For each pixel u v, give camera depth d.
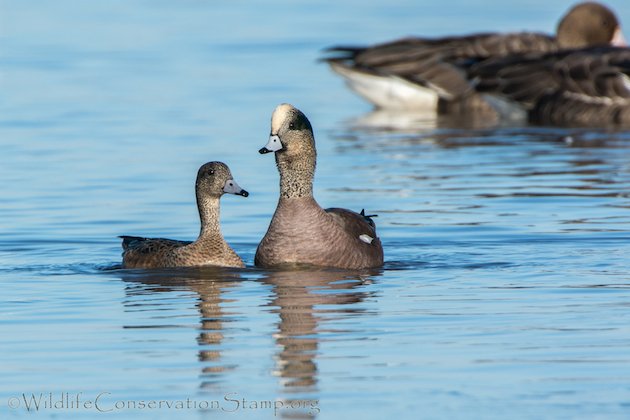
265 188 20.72
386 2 47.50
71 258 16.42
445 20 42.06
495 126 28.64
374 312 13.34
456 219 18.56
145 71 33.78
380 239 17.38
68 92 30.62
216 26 41.81
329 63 31.64
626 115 28.86
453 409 10.43
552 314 13.16
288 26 41.69
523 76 30.27
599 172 22.11
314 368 11.42
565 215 18.70
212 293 14.30
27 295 14.30
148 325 12.88
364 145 25.42
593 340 12.15
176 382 11.08
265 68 34.56
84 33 40.19
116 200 19.75
